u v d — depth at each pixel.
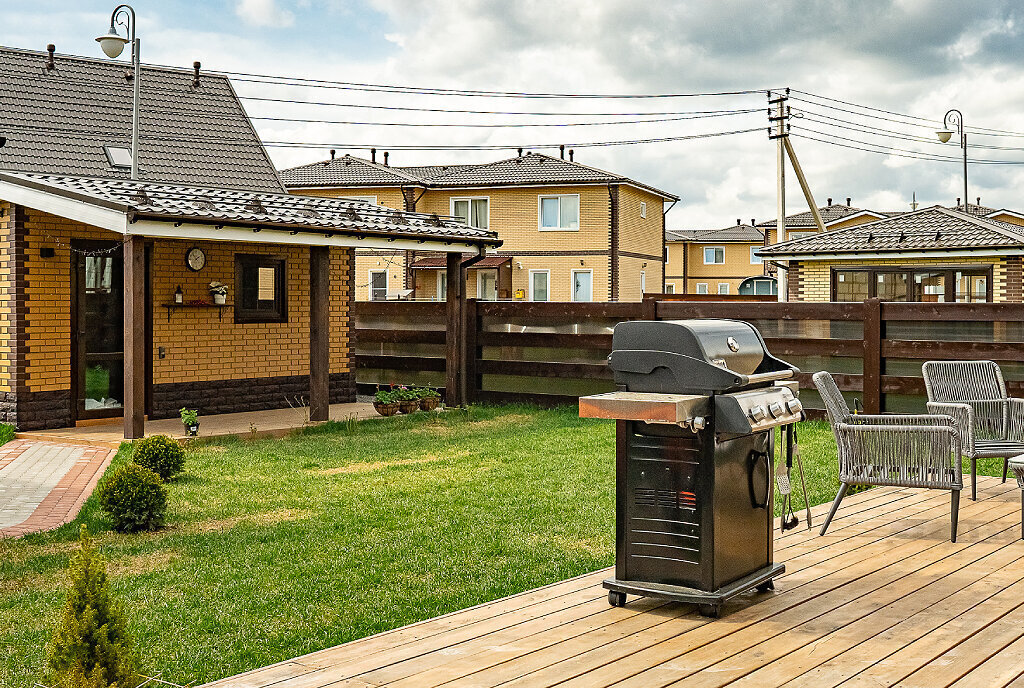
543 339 13.87
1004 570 5.06
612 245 32.59
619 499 4.45
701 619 4.21
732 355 4.48
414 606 4.86
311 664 3.72
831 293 21.31
